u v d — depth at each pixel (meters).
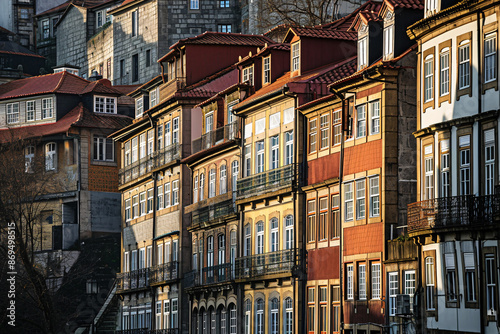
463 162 53.97
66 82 114.75
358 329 61.75
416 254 56.56
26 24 152.38
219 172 83.25
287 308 70.50
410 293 57.00
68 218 109.31
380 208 60.53
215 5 126.00
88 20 142.00
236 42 92.31
